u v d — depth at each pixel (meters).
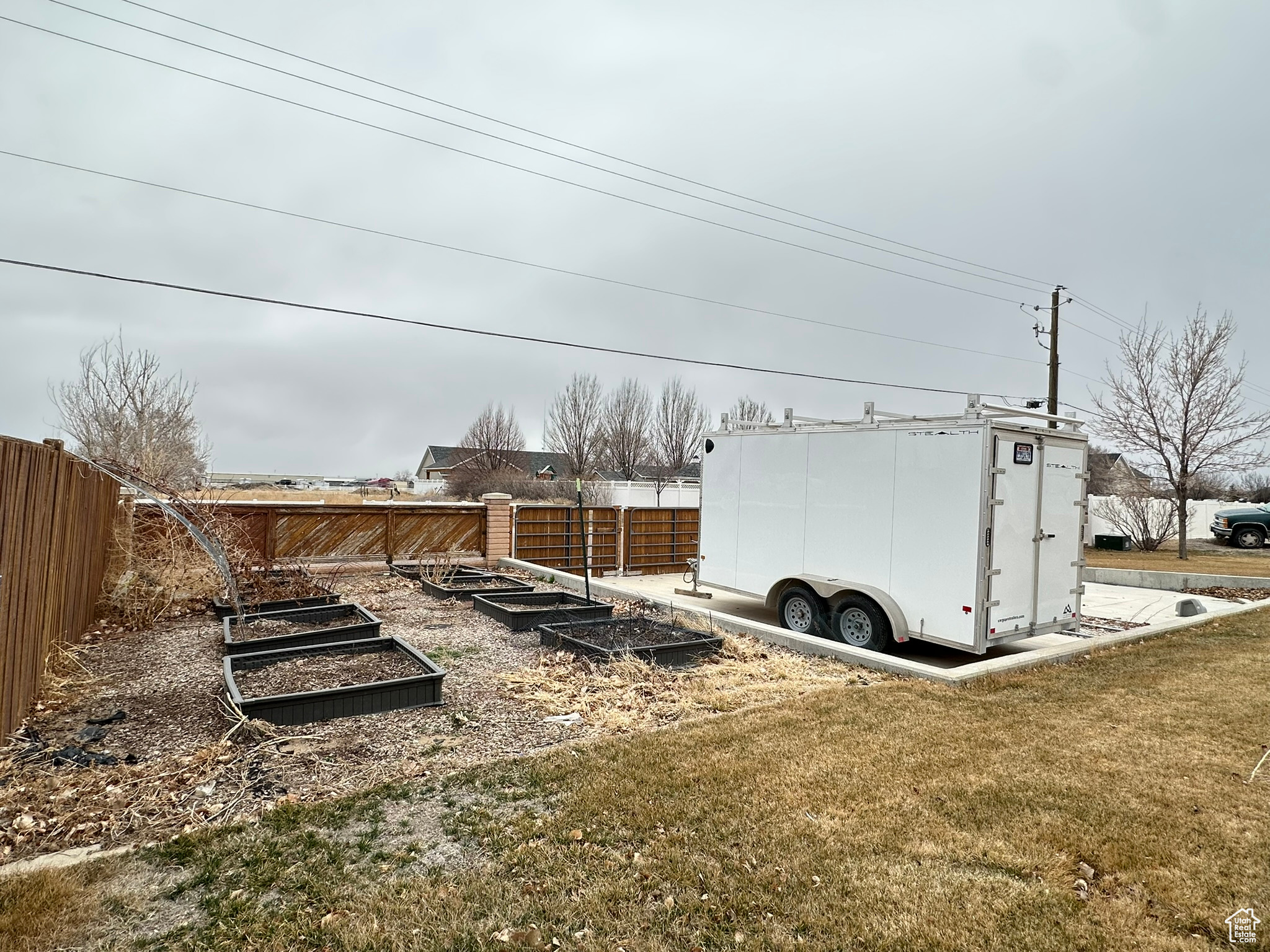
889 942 2.39
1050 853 2.99
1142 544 21.11
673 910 2.56
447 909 2.54
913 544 7.09
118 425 18.03
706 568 9.68
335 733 4.37
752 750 4.17
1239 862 2.92
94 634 6.78
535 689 5.44
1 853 2.84
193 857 2.87
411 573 11.30
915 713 4.96
